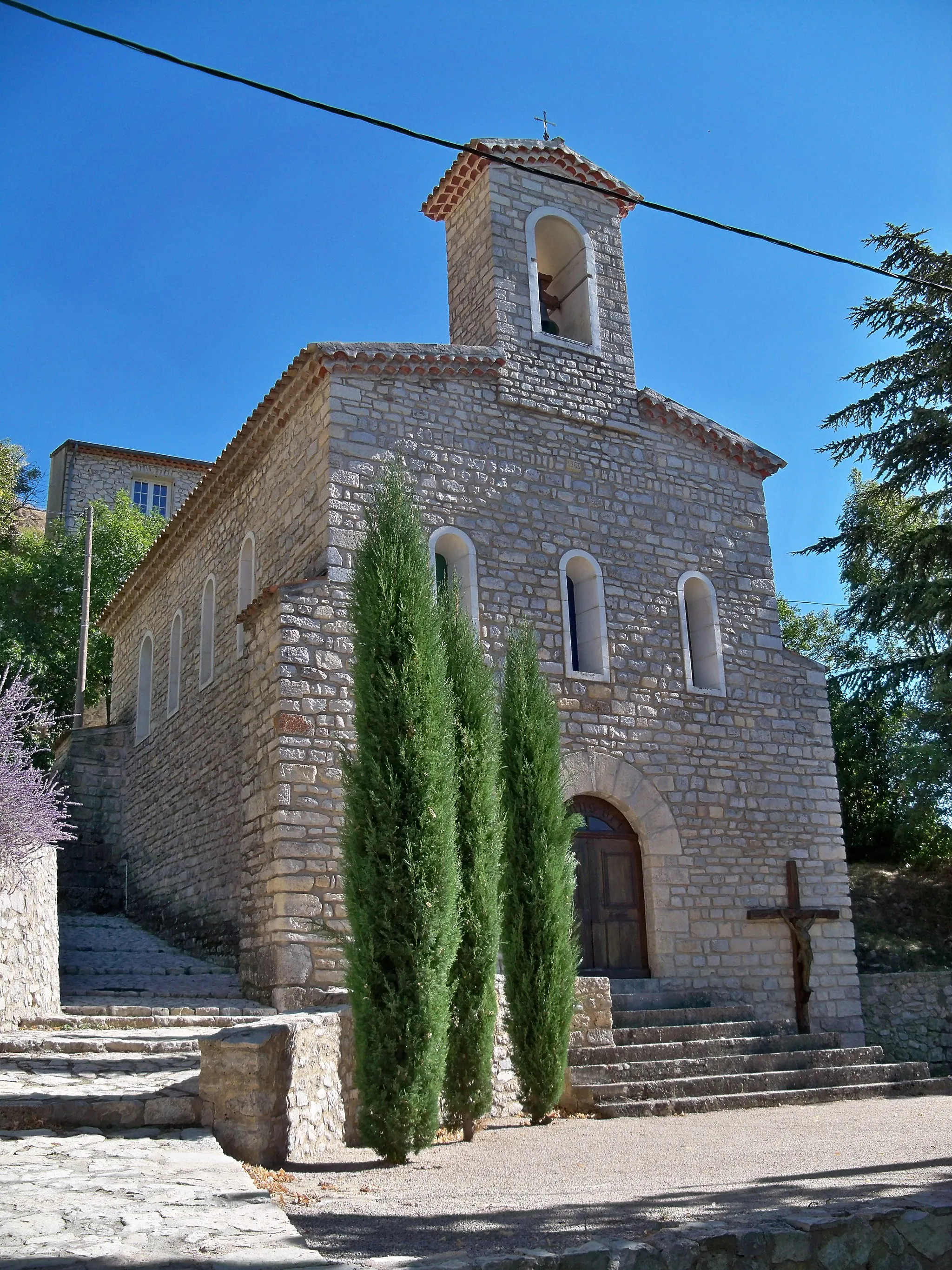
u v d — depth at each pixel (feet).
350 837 26.58
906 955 60.13
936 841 70.13
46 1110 22.26
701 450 53.42
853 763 72.59
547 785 33.78
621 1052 37.14
